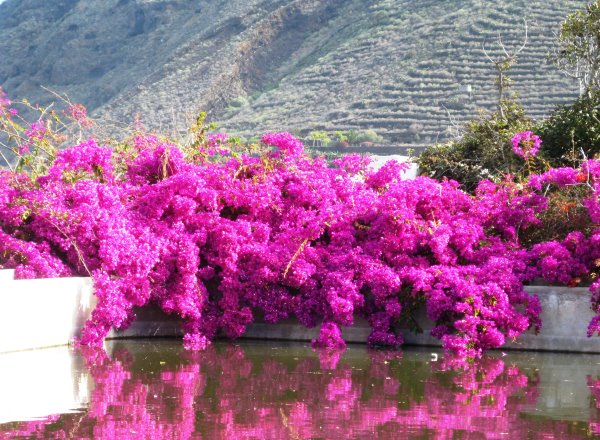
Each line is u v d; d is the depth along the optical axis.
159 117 154.25
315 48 158.25
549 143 17.33
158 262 11.54
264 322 12.04
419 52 127.88
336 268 11.65
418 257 11.58
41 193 11.51
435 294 10.99
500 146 17.06
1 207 11.48
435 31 130.00
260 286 11.80
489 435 6.76
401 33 138.75
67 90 190.62
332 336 11.26
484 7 128.62
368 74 131.38
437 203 12.03
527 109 95.38
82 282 11.02
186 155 13.11
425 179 12.06
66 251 11.77
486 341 10.68
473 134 18.22
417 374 9.34
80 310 11.02
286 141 12.64
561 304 10.98
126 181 12.95
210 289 12.16
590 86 18.28
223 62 162.00
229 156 12.91
